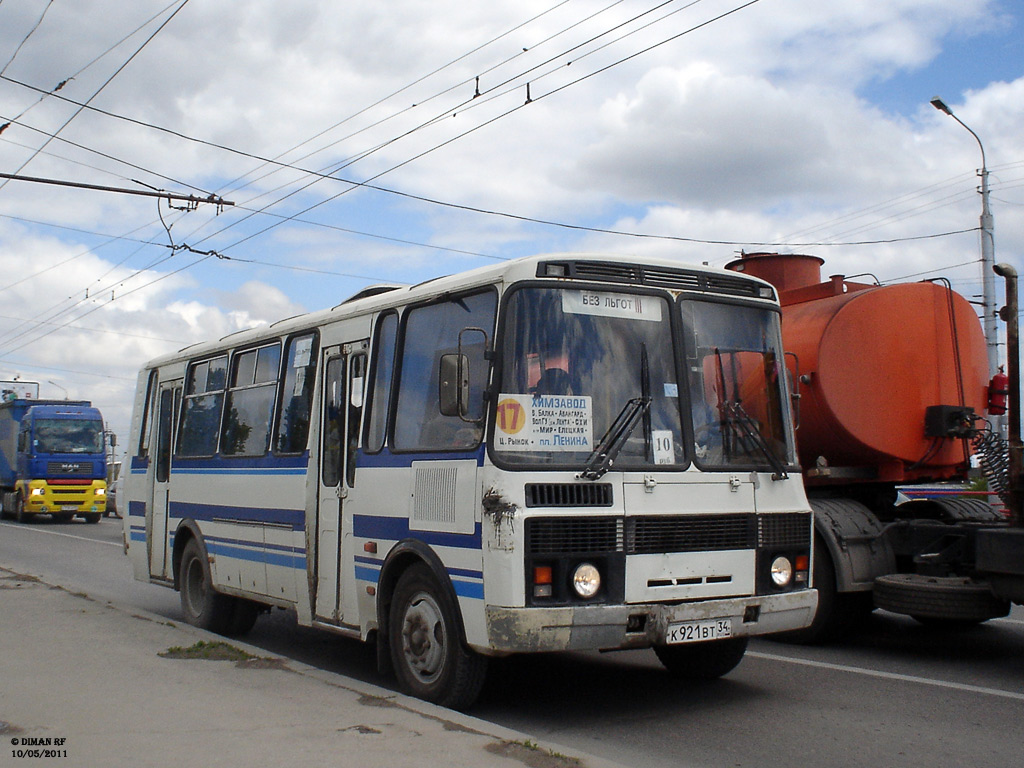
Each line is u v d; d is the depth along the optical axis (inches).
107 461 1301.7
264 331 371.6
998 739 239.6
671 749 231.5
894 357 377.4
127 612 387.2
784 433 282.5
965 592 320.8
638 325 261.0
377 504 286.0
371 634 296.7
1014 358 315.0
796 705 273.3
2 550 802.2
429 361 275.0
